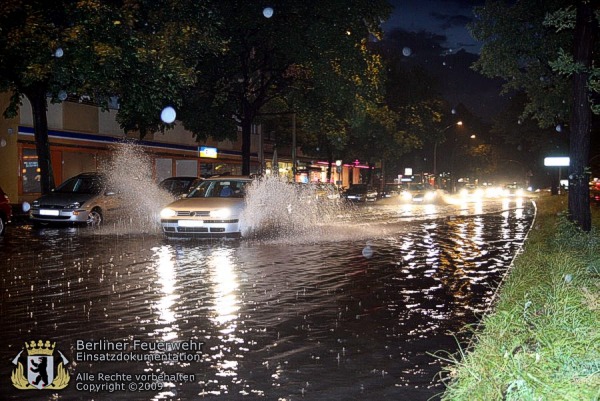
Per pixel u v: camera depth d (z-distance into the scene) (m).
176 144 40.75
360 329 7.74
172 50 20.69
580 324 5.95
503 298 8.31
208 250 15.11
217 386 5.71
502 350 5.29
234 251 15.00
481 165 87.25
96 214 21.09
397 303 9.27
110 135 34.72
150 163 38.03
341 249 15.80
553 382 4.49
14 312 8.44
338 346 7.00
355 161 59.25
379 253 15.06
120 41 18.70
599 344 5.27
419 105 52.47
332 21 27.00
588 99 15.11
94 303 8.99
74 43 18.08
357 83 28.27
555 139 45.97
